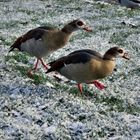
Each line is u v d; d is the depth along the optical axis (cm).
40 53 1587
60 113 1278
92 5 3822
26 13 3406
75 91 1514
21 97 1372
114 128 1224
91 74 1327
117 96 1547
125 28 2950
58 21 3147
